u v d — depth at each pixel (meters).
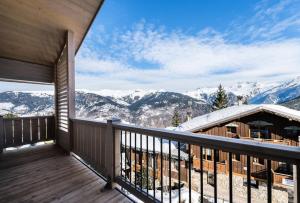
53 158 3.93
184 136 1.52
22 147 4.89
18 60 4.91
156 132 1.80
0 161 3.74
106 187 2.52
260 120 7.80
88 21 4.11
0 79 4.75
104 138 2.78
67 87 4.19
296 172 0.95
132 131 2.11
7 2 3.41
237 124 8.30
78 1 3.50
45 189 2.52
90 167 3.32
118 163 2.50
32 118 5.15
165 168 7.61
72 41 4.25
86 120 3.28
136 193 2.12
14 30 4.03
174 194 7.44
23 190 2.50
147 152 2.00
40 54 4.92
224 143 1.23
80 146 3.72
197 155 8.34
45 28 4.08
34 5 3.49
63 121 4.65
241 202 7.52
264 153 1.05
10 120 4.76
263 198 7.43
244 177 7.52
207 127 8.86
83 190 2.47
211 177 8.15
